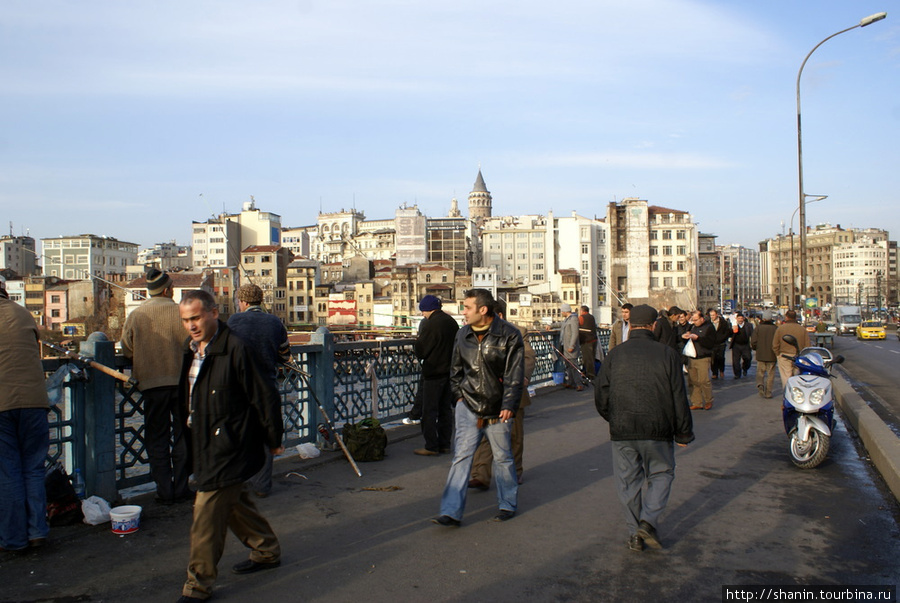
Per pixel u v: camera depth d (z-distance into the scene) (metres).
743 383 17.62
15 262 153.75
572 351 15.27
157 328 5.95
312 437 8.43
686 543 5.33
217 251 128.38
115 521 5.35
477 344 5.89
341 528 5.63
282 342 6.74
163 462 6.07
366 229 180.62
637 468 5.29
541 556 5.02
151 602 4.20
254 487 6.54
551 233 127.00
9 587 4.38
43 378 5.09
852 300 195.25
